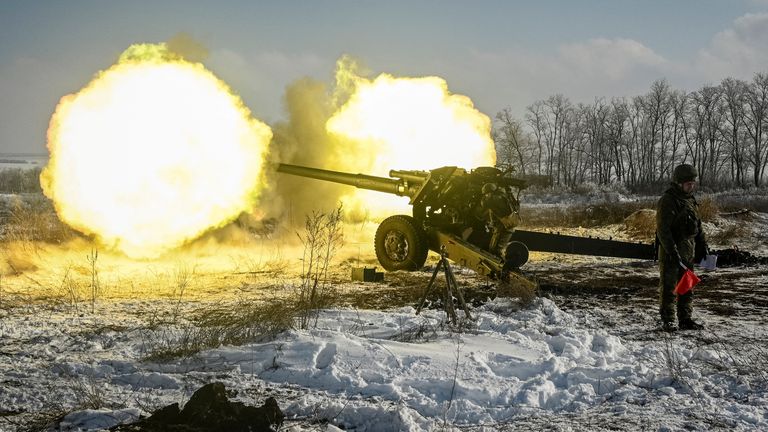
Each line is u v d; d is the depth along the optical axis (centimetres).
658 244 870
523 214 2602
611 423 521
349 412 533
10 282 1169
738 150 8644
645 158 9200
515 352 709
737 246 1692
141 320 875
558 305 1005
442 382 601
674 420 523
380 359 660
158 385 618
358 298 1047
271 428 500
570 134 9300
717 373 637
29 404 568
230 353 688
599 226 2270
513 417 548
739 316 945
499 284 1050
